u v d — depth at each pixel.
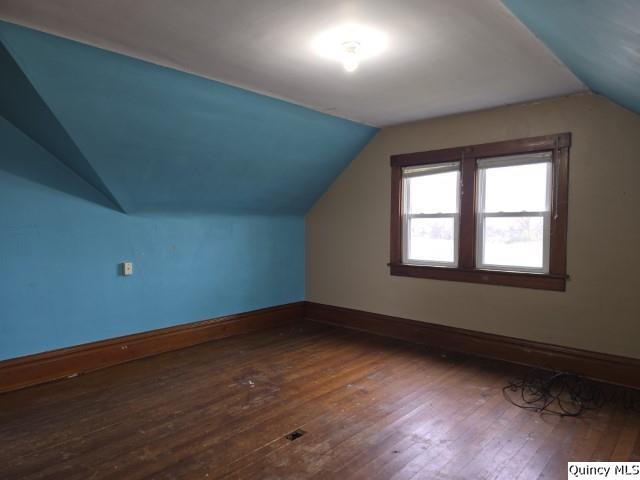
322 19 2.16
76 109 2.74
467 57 2.65
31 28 2.23
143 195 3.72
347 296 5.07
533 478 2.09
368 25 2.22
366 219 4.83
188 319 4.34
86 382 3.31
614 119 3.23
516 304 3.76
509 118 3.74
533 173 3.68
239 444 2.40
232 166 3.98
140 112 3.00
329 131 4.23
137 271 3.92
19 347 3.21
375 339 4.54
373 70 2.88
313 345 4.31
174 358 3.90
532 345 3.66
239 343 4.39
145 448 2.36
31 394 3.07
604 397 3.03
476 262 4.02
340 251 5.11
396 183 4.52
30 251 3.24
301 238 5.48
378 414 2.77
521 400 2.98
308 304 5.51
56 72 2.49
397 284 4.58
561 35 2.03
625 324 3.23
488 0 1.93
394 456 2.28
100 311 3.67
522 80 3.06
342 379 3.38
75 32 2.30
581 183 3.39
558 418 2.71
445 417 2.72
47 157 3.29
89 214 3.57
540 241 3.66
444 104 3.70
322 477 2.09
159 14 2.12
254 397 3.03
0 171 3.07
